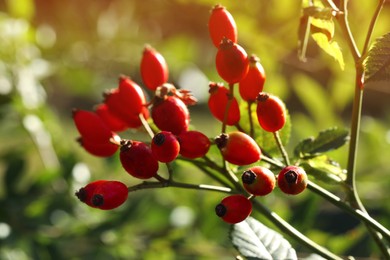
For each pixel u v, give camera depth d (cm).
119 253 408
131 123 243
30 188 408
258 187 189
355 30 363
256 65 223
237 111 226
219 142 204
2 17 454
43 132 430
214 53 512
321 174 218
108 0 512
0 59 447
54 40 498
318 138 232
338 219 396
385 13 361
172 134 200
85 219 407
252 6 404
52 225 403
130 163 200
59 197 405
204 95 487
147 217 426
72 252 411
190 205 425
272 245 213
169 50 500
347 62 371
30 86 445
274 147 235
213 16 222
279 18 407
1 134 443
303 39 223
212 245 410
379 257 336
